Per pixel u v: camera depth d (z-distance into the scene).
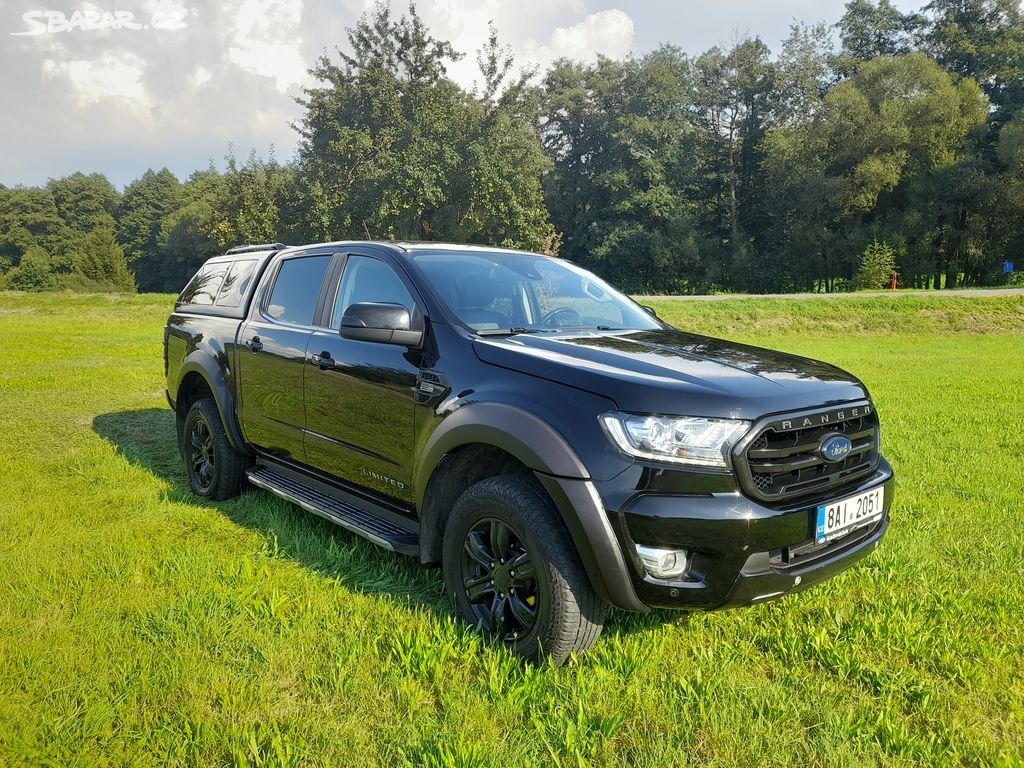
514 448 2.72
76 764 2.18
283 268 4.62
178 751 2.24
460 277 3.66
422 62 36.59
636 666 2.74
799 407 2.71
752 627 3.17
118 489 5.04
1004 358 15.48
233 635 2.95
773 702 2.57
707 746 2.35
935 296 24.78
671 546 2.49
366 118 36.41
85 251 82.69
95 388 10.04
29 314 24.70
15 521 4.29
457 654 2.83
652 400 2.56
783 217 49.59
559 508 2.60
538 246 35.94
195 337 5.08
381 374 3.43
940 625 3.16
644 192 51.50
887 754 2.33
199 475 5.03
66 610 3.16
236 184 38.53
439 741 2.27
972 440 7.02
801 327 22.72
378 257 3.85
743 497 2.52
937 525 4.47
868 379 11.85
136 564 3.66
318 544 3.95
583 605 2.66
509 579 2.86
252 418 4.45
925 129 42.19
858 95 42.78
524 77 36.44
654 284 52.28
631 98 53.69
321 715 2.45
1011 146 40.09
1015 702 2.59
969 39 53.31
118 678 2.63
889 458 6.26
